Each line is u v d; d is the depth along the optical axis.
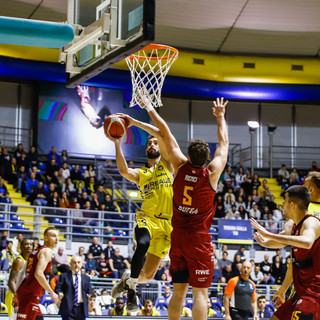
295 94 23.11
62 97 22.38
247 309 9.92
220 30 22.17
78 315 8.36
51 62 20.45
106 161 21.52
